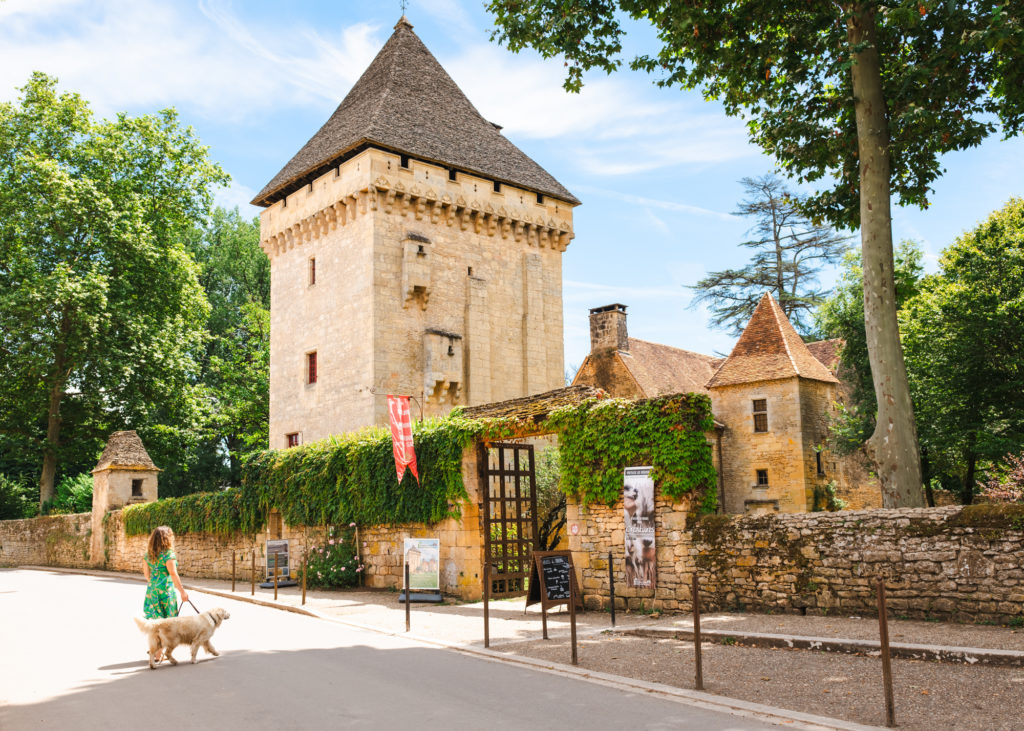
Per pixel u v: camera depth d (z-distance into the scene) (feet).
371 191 101.09
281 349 116.98
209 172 136.15
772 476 104.68
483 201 112.88
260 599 60.13
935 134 55.36
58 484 155.63
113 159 124.98
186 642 33.04
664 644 35.81
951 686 25.81
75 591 70.79
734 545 44.73
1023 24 44.96
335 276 107.34
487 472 59.57
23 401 121.08
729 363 112.47
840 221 60.80
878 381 50.21
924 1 43.70
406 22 127.44
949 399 78.23
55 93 124.47
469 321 108.68
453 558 59.16
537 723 22.88
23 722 23.52
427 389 101.91
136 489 111.75
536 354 116.88
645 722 22.91
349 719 23.45
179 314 131.95
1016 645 30.01
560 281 123.44
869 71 51.72
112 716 24.11
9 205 115.03
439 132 112.47
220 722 23.24
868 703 24.38
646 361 124.36
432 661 33.42
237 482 168.14
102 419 127.34
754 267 161.27
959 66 51.90
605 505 50.72
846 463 110.52
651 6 53.36
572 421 52.42
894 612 38.88
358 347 101.40
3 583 82.99
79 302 110.73
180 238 166.81
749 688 26.71
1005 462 86.74
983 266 77.66
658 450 47.34
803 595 41.93
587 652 34.32
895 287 53.16
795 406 104.01
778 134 58.95
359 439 70.33
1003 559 35.83
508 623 44.70
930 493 87.92
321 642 39.45
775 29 56.34
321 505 72.13
